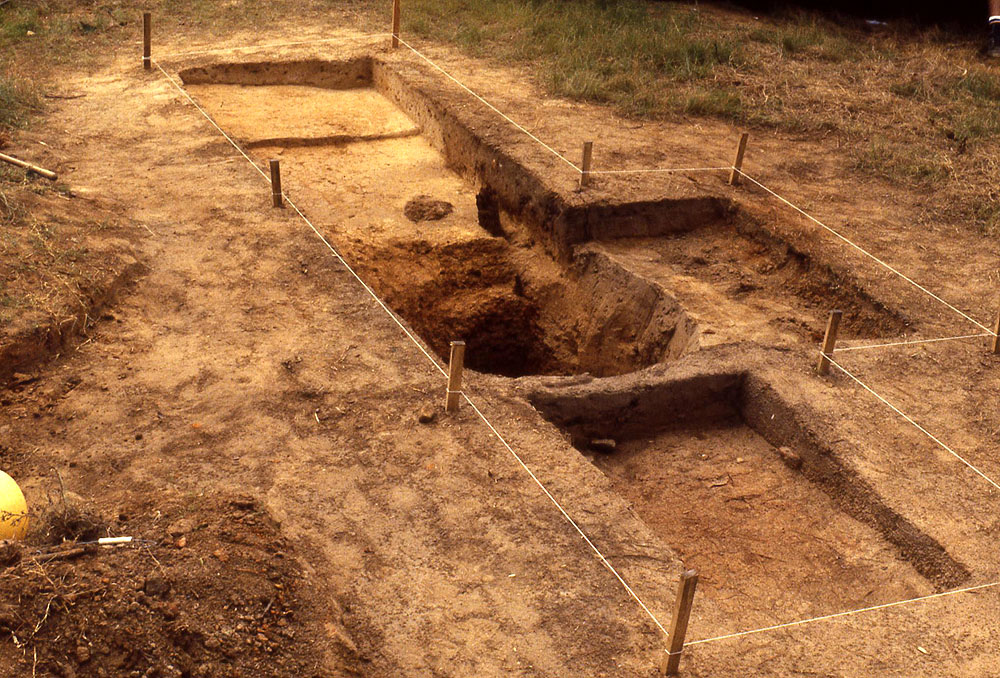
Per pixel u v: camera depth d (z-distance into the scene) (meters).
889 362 7.54
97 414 6.43
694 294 8.68
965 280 8.76
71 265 7.64
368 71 13.83
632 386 7.18
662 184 10.13
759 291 8.96
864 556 6.15
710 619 5.24
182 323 7.43
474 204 11.14
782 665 4.95
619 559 5.53
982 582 5.57
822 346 7.66
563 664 4.86
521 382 7.09
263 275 8.06
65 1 14.88
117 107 11.44
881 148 11.36
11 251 7.61
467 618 5.08
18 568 4.44
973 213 10.05
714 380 7.38
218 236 8.60
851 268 8.75
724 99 12.48
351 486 5.90
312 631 4.72
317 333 7.36
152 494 5.57
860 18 16.70
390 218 10.63
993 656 5.07
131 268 7.91
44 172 9.16
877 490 6.30
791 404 7.02
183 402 6.57
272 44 13.98
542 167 10.33
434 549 5.49
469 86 12.70
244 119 12.31
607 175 10.26
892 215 9.95
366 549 5.45
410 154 12.09
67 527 4.92
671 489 6.88
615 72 13.26
